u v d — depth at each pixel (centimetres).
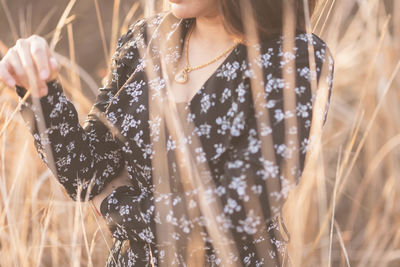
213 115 117
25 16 381
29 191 207
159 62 127
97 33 394
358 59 274
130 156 127
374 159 255
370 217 257
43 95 115
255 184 109
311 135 118
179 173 120
